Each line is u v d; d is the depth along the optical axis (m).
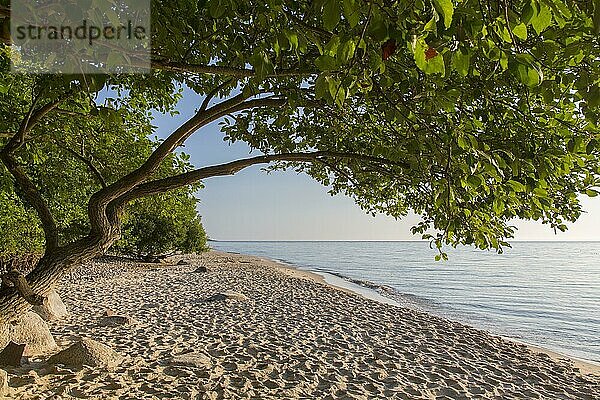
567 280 39.44
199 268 35.03
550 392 9.17
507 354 12.17
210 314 14.91
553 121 3.23
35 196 4.54
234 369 8.83
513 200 3.13
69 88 3.82
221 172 4.71
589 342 16.19
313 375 8.78
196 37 3.51
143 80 5.20
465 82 3.14
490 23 1.90
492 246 3.68
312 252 114.12
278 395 7.58
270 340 11.58
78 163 8.63
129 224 22.55
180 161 8.62
